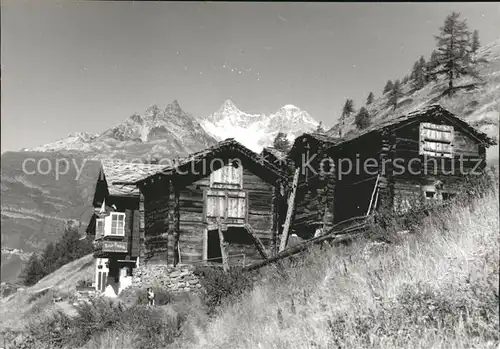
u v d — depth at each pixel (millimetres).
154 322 14992
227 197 26328
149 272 25047
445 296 7348
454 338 6652
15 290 57062
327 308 9562
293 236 29078
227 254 26047
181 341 13695
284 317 10383
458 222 10000
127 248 29250
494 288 6898
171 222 25078
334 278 10891
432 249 9367
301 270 13102
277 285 13359
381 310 7910
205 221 25781
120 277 30125
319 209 27219
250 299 13852
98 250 30984
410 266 9148
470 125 23938
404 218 12375
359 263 10977
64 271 56000
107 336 15078
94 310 17203
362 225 15117
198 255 25406
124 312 16859
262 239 26781
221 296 15867
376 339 7234
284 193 30172
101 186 32906
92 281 39750
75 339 15977
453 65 27953
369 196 24750
